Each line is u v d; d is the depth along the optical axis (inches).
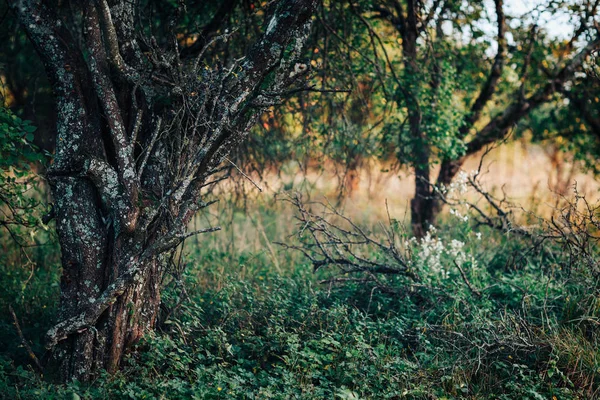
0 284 246.2
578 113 422.9
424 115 332.5
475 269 258.1
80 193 183.2
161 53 186.2
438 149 351.3
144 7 280.2
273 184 358.6
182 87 188.2
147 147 189.3
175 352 190.7
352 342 208.5
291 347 193.3
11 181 192.1
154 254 181.2
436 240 275.0
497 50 375.9
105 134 188.5
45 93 291.1
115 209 178.9
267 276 282.0
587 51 376.2
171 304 218.4
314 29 314.8
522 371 190.4
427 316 229.6
